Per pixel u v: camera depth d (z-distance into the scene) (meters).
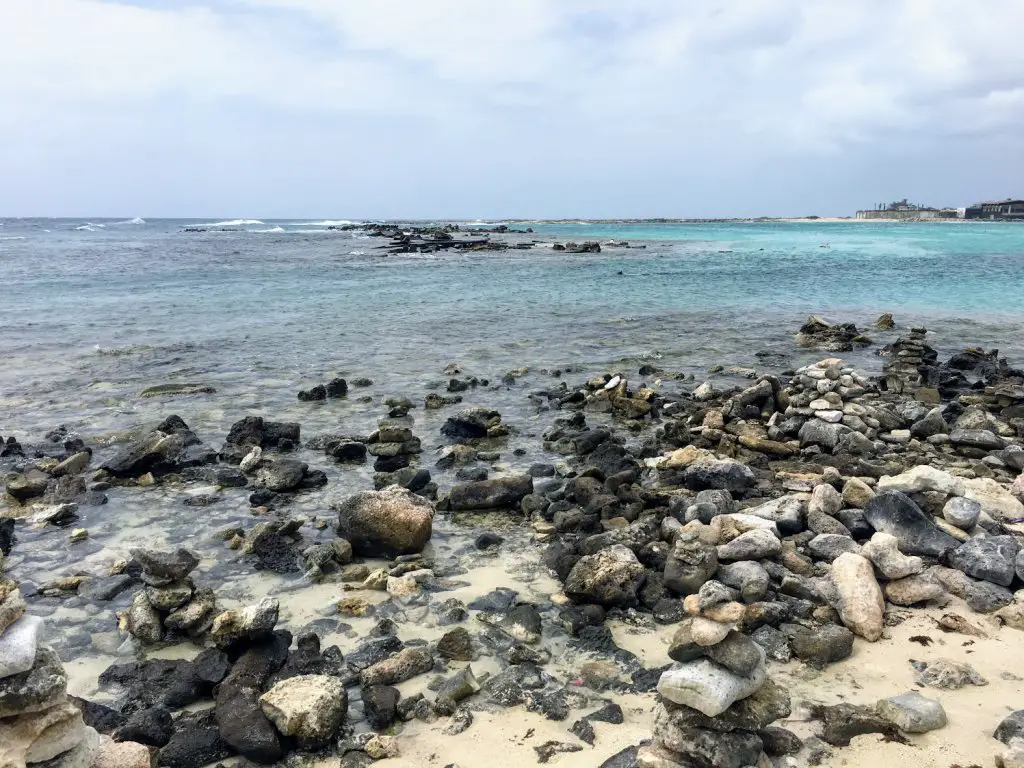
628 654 5.61
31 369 16.92
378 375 16.58
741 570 6.39
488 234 105.75
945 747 4.34
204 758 4.50
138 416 13.04
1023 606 5.82
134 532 8.10
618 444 11.22
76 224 184.88
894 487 7.98
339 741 4.64
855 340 20.75
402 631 6.01
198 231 125.94
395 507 7.50
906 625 5.86
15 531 8.14
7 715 3.74
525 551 7.58
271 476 9.45
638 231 135.75
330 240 87.19
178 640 5.90
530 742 4.58
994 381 15.52
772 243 82.94
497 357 18.81
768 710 4.23
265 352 19.31
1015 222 190.25
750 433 11.49
